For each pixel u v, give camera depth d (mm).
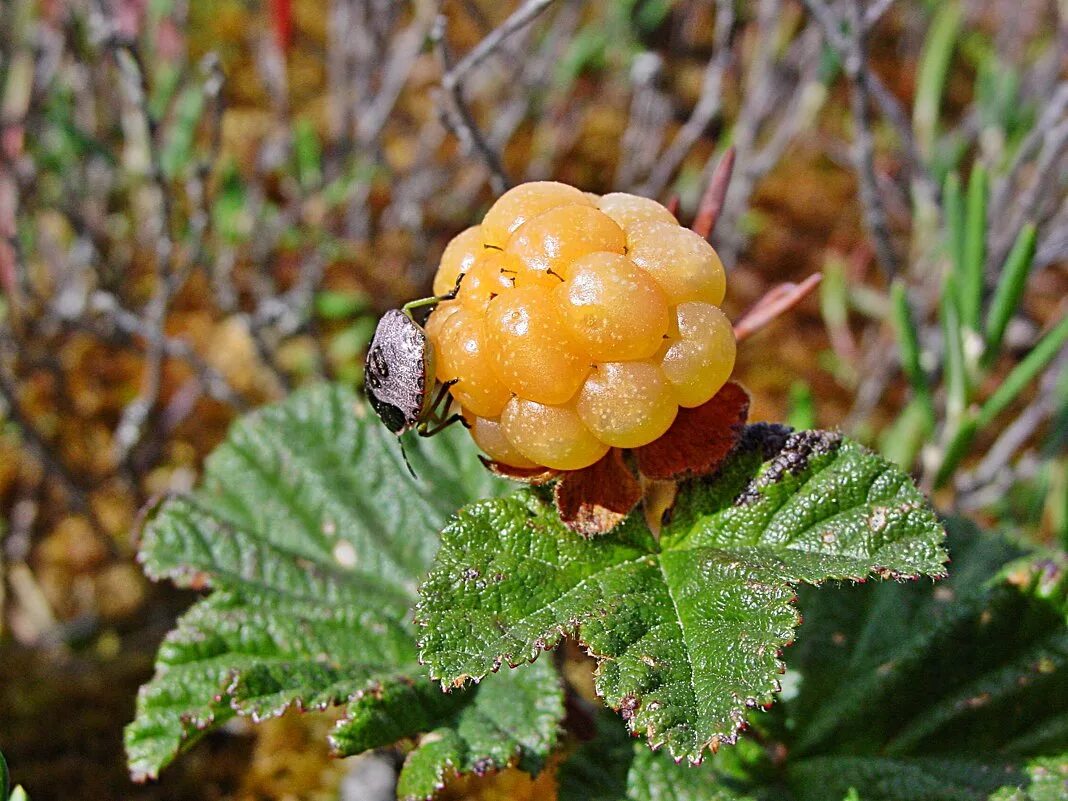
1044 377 219
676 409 107
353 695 121
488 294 107
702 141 273
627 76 281
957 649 129
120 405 227
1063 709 125
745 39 267
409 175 256
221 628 129
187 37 275
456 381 108
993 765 124
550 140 262
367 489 142
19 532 201
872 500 113
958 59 297
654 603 111
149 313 208
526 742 121
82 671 178
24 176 201
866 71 154
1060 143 179
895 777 125
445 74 147
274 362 198
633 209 110
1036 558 129
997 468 195
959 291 159
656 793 126
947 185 161
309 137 217
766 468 115
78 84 210
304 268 227
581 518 112
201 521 138
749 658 105
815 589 137
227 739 167
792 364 245
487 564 111
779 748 130
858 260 258
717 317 106
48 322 207
